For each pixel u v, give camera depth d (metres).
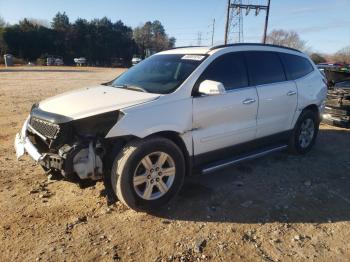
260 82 5.56
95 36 83.31
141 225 4.09
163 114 4.31
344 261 3.58
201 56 5.04
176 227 4.07
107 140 4.15
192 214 4.37
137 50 92.38
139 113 4.14
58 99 4.72
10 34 71.25
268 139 5.81
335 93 8.99
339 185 5.36
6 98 13.05
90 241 3.76
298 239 3.91
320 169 5.99
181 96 4.53
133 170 4.10
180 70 4.90
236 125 5.15
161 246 3.72
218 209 4.50
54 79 24.19
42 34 75.62
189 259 3.53
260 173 5.71
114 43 86.06
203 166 4.91
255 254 3.64
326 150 7.07
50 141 4.16
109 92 4.75
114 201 4.27
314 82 6.61
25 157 6.07
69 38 79.69
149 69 5.32
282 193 5.02
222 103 4.88
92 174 4.04
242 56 5.44
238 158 5.30
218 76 4.99
